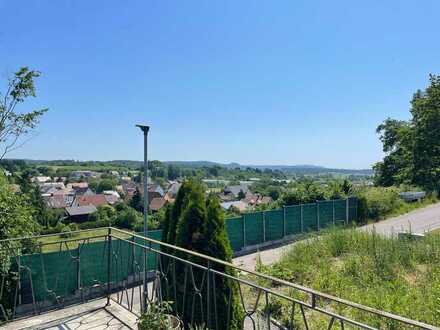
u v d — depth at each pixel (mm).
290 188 21672
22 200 8500
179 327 3701
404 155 34781
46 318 4691
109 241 5270
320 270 8844
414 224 18312
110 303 5141
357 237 11328
